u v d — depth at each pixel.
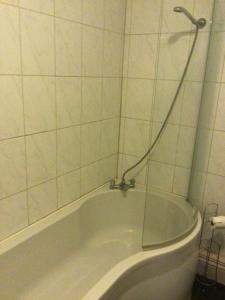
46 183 1.67
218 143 1.91
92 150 2.04
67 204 1.89
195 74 1.77
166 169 1.84
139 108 2.20
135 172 2.33
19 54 1.34
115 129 2.27
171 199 1.84
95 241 2.14
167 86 1.79
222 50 1.77
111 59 2.04
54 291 1.65
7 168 1.41
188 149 1.89
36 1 1.37
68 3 1.56
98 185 2.21
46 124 1.58
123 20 2.08
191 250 1.65
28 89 1.43
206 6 1.64
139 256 1.44
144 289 1.50
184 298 1.78
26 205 1.56
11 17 1.27
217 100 1.85
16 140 1.42
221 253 2.04
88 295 1.18
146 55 2.07
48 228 1.66
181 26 1.67
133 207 2.27
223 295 1.88
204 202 2.06
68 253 1.87
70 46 1.64
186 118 1.85
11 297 1.47
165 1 1.66
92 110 1.95
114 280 1.27
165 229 1.70
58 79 1.60
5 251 1.41
